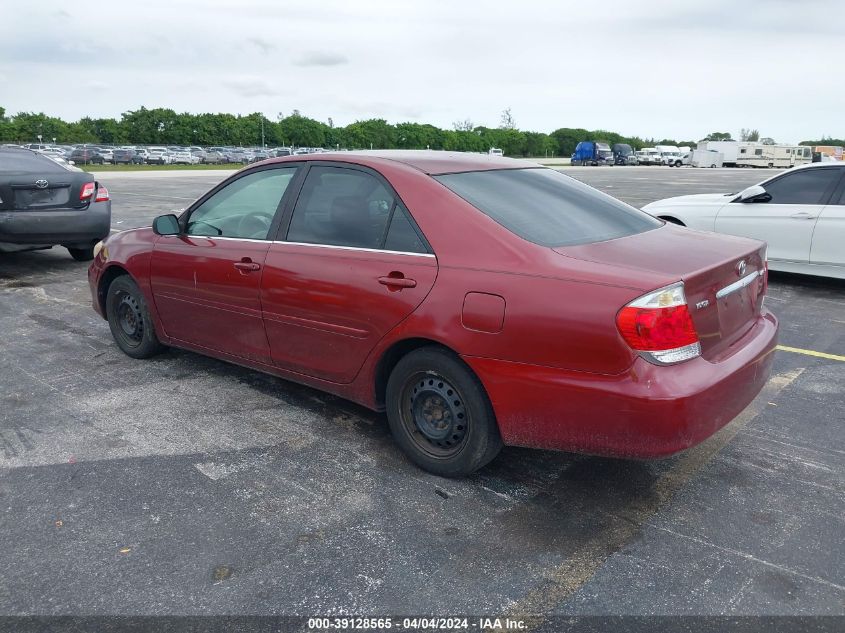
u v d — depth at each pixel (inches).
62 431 152.3
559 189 145.4
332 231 141.5
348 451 143.1
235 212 162.4
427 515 119.0
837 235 281.9
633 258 114.7
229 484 129.8
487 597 98.0
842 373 189.0
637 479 131.4
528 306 111.4
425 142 3772.1
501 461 138.7
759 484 129.3
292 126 3983.8
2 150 325.4
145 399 170.2
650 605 96.3
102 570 104.3
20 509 121.2
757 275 133.1
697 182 1185.4
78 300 273.7
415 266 125.6
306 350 146.7
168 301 178.2
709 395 107.3
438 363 124.3
